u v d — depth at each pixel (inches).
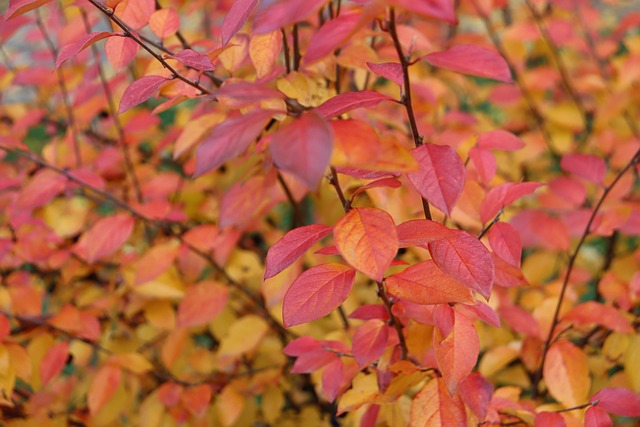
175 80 30.4
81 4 31.9
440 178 25.6
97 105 42.3
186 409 38.0
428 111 40.8
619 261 42.3
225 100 29.2
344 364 31.4
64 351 36.4
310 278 27.4
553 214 43.6
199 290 37.2
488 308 29.0
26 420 38.0
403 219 33.0
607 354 34.1
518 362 39.0
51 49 43.6
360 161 24.1
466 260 26.8
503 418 31.6
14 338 37.1
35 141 59.4
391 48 35.1
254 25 24.0
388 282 27.7
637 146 41.4
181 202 44.5
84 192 43.6
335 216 36.4
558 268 46.5
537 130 50.3
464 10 50.4
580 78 50.0
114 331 42.9
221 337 40.8
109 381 36.5
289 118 25.3
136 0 30.6
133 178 41.3
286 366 41.1
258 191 34.4
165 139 40.8
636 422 37.5
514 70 48.9
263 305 40.3
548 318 35.1
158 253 37.0
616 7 71.3
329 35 23.8
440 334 27.8
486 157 30.7
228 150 23.9
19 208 36.3
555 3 47.4
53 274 46.1
